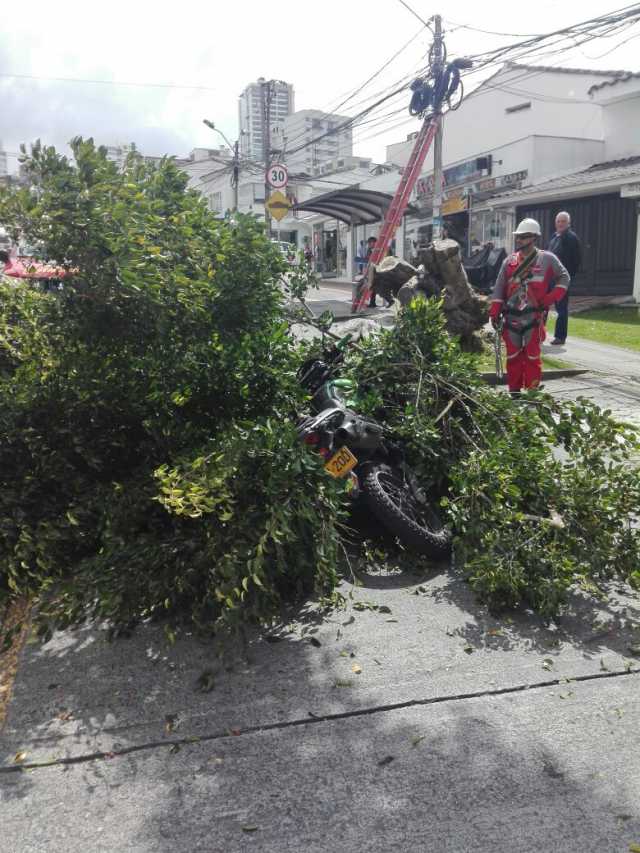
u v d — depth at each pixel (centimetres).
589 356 1091
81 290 367
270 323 478
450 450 470
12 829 230
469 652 330
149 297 371
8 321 493
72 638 345
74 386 417
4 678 313
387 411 490
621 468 421
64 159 352
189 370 437
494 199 2228
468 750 263
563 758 259
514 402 493
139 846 224
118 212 352
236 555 330
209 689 302
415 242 2969
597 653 329
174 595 343
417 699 294
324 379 498
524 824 229
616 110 2233
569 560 369
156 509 387
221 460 352
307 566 367
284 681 307
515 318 732
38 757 262
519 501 408
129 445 433
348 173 4659
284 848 222
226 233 432
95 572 352
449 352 511
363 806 238
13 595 373
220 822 232
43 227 349
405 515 422
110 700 296
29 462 404
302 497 350
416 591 394
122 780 251
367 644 337
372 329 653
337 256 4138
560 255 1145
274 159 3472
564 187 1927
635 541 391
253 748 266
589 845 221
